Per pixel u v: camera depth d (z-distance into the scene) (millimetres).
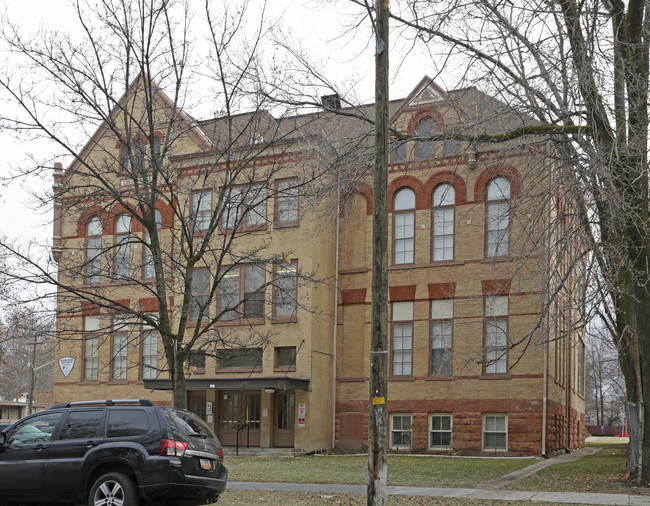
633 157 15539
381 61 12180
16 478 11500
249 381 26250
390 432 27344
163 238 29766
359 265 28859
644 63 17312
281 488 16203
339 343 28719
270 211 28094
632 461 17172
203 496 11414
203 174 28516
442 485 16922
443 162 27203
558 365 27781
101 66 16938
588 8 15750
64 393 32188
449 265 26859
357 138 17734
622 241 15781
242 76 17469
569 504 13727
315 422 27156
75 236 31469
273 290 25656
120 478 10977
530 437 24781
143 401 11602
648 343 16406
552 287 19250
